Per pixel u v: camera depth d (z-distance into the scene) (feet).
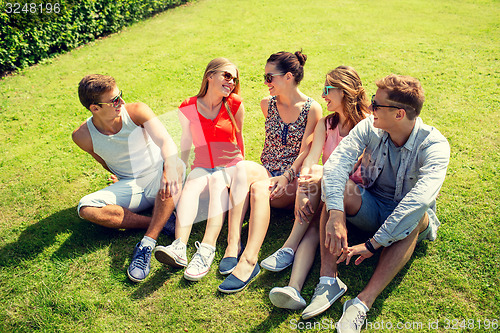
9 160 15.58
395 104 8.88
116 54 26.16
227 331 9.03
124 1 31.07
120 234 11.75
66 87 21.94
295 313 9.32
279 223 11.98
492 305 9.14
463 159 13.96
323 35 27.45
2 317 9.62
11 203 13.29
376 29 28.35
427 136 9.39
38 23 25.50
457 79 19.98
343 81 10.57
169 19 32.99
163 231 11.60
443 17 30.81
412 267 10.16
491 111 16.75
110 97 10.59
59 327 9.31
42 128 17.84
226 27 30.09
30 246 11.50
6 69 24.67
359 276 10.11
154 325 9.23
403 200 8.71
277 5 35.04
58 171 14.79
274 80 11.20
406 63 22.25
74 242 11.57
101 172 14.70
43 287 10.25
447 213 11.69
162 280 10.33
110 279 10.39
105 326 9.25
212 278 10.32
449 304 9.25
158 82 21.42
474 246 10.57
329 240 9.18
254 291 9.93
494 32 26.68
